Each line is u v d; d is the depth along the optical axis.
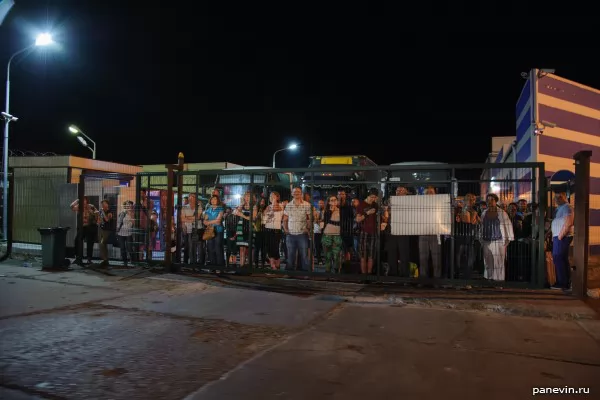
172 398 4.07
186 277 10.11
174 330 6.18
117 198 12.60
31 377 4.51
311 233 9.81
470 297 8.00
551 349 5.51
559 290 8.50
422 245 9.20
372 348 5.52
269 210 10.66
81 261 12.05
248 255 10.60
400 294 8.31
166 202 11.66
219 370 4.75
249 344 5.62
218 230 10.80
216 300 8.03
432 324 6.60
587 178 7.93
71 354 5.18
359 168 9.30
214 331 6.15
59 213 14.09
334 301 7.97
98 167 20.11
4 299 7.98
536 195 9.48
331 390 4.27
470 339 5.90
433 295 8.19
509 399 4.12
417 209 9.23
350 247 10.05
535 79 12.26
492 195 9.05
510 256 8.92
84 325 6.37
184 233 11.58
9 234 13.35
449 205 9.04
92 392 4.18
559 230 8.72
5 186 15.59
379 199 9.55
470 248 9.05
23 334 5.91
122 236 11.73
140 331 6.11
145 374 4.62
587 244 7.92
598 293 8.02
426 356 5.24
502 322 6.73
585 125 13.26
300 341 5.76
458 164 8.80
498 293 8.33
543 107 12.26
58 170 18.62
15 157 18.84
